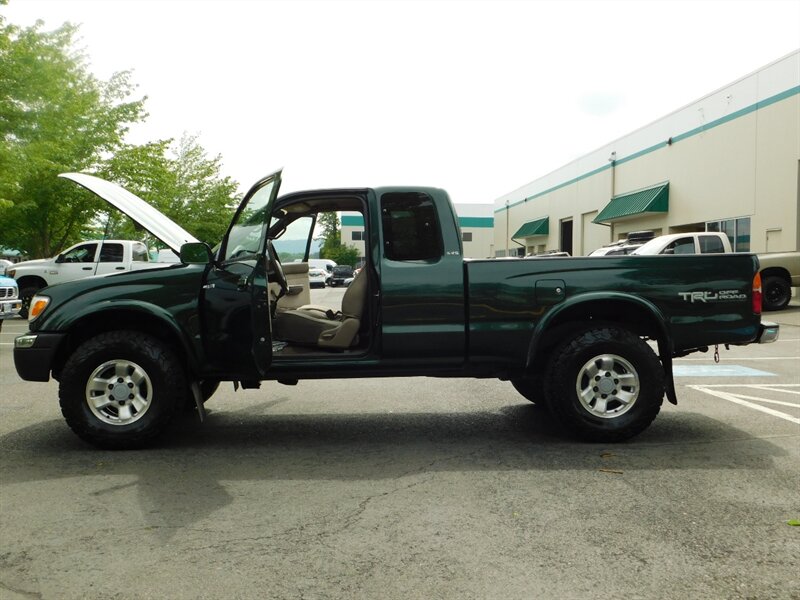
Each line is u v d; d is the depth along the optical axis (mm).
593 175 33656
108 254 18312
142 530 3693
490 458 5117
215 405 7355
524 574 3129
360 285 5656
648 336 5812
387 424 6367
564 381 5426
